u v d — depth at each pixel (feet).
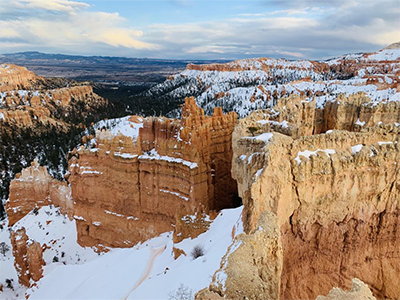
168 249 144.05
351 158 81.15
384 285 88.99
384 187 84.99
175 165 157.89
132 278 132.26
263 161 77.10
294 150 79.97
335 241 86.58
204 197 154.61
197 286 87.30
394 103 124.88
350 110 134.10
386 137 87.51
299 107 131.75
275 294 54.70
